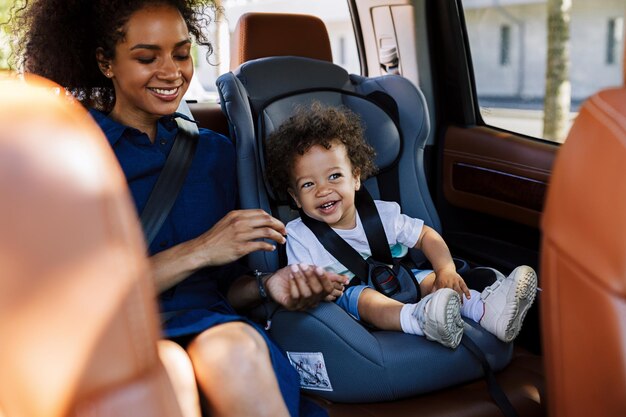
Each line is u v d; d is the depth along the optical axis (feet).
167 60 5.19
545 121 14.93
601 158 2.74
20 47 5.73
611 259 2.69
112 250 2.04
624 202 2.64
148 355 2.14
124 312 2.06
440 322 5.27
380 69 9.30
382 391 5.42
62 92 5.55
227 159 6.21
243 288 5.73
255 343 4.71
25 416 2.11
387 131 7.06
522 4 15.21
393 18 8.75
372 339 5.43
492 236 8.24
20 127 1.98
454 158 8.51
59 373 2.04
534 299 6.11
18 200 1.95
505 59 10.27
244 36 7.70
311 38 8.04
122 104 5.54
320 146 6.25
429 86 8.66
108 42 5.18
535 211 7.48
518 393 5.61
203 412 4.79
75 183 1.99
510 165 7.72
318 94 7.15
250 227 5.05
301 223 6.54
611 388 2.79
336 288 5.53
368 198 6.69
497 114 9.70
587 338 2.85
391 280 6.37
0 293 1.98
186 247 5.12
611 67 15.06
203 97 12.25
